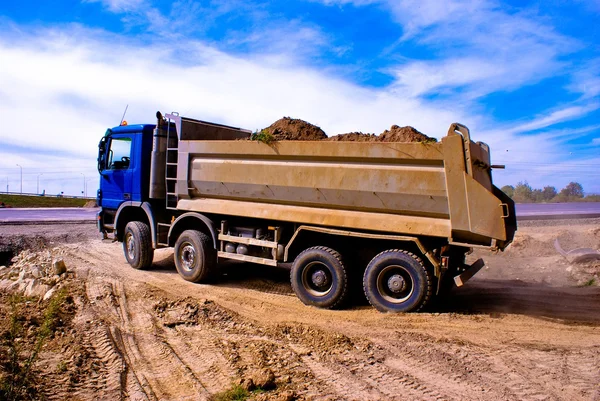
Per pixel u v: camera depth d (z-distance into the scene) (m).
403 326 6.00
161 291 7.82
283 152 7.37
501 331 5.79
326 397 3.88
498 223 5.90
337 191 6.92
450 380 4.25
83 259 10.85
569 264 10.12
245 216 7.95
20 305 6.62
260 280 8.89
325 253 6.96
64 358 4.74
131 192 9.90
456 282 6.45
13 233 14.82
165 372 4.50
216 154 8.27
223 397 3.86
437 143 6.21
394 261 6.54
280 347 5.16
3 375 4.05
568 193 57.00
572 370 4.47
